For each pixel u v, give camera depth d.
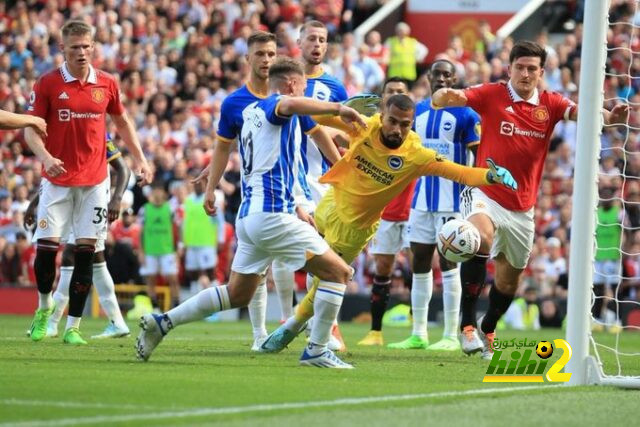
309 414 11.87
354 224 17.88
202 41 47.53
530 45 18.50
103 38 47.62
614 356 21.70
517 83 18.55
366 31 52.41
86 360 16.95
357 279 39.09
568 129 43.09
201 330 28.92
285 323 18.98
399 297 36.94
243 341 22.73
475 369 17.41
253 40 17.84
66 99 20.41
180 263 38.97
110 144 22.52
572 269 15.71
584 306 15.65
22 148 43.56
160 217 37.44
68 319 21.06
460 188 23.00
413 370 16.94
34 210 22.62
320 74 22.39
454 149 22.94
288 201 16.23
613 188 38.41
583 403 13.46
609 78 45.28
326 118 17.19
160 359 17.44
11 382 13.94
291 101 15.71
